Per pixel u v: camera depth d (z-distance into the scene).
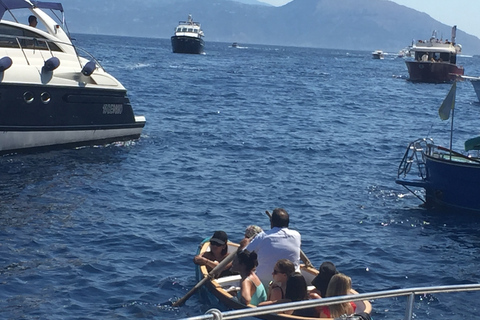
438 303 10.12
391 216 15.25
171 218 14.24
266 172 19.41
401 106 44.81
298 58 153.00
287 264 8.15
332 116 35.72
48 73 18.66
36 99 18.42
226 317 5.23
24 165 17.67
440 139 29.25
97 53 94.62
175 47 112.94
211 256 10.16
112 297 9.95
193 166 19.53
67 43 20.17
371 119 35.62
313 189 17.61
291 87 56.00
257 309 5.39
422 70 70.50
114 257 11.64
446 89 65.44
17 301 9.64
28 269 10.83
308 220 14.70
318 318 7.79
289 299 7.86
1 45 18.72
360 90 58.44
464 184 15.51
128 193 16.00
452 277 11.45
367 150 24.31
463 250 13.02
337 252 12.55
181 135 24.81
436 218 15.23
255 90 49.81
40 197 15.03
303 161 21.44
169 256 11.86
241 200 16.09
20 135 18.38
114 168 18.34
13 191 15.30
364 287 10.87
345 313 7.33
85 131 20.16
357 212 15.52
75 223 13.38
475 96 59.56
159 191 16.39
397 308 9.91
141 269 11.14
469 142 15.97
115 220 13.79
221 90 47.28
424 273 11.61
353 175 19.70
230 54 145.25
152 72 61.28
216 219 14.42
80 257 11.53
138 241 12.55
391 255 12.51
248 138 25.23
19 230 12.70
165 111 32.25
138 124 22.05
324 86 60.69
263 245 8.81
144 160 19.73
